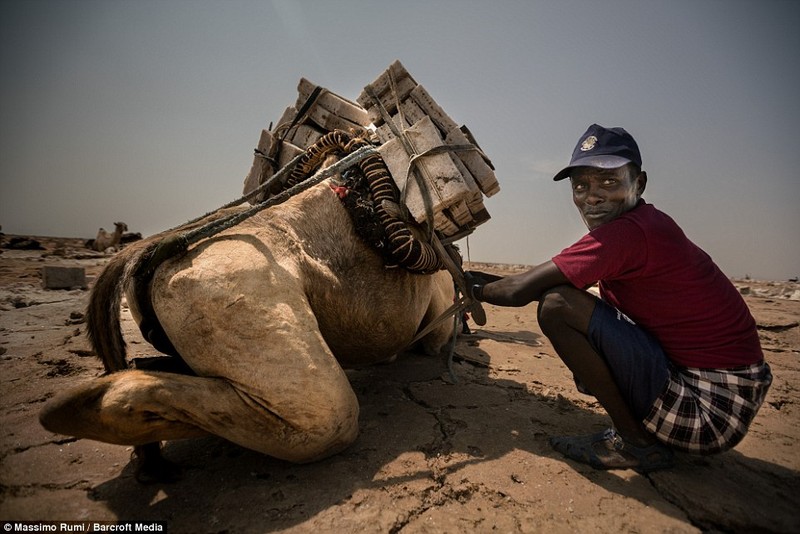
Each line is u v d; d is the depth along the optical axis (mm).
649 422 2291
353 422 2395
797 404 3568
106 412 1867
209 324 2133
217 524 1948
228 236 2447
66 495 2131
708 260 2385
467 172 3100
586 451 2484
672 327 2316
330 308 2795
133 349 4562
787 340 5988
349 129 3691
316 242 2818
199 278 2174
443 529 1939
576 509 2088
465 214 3221
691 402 2221
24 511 1997
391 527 1938
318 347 2283
